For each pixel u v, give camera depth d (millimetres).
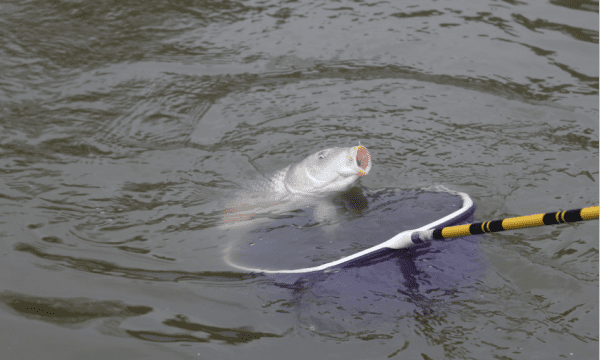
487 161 4293
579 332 2814
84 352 2582
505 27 6297
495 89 5266
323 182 3805
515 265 3252
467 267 3168
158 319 2797
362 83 5363
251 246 3352
